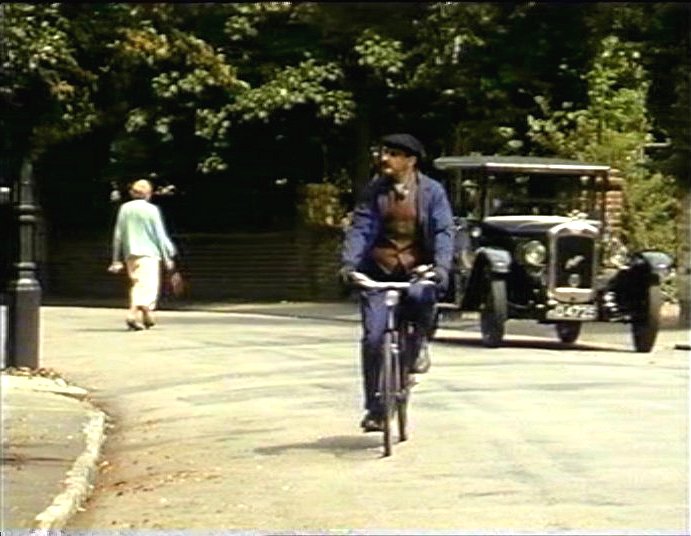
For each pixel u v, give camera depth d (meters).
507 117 24.92
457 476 12.67
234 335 25.62
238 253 38.12
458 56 13.26
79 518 11.70
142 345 23.89
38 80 13.77
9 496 12.00
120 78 14.57
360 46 12.93
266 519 11.37
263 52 16.22
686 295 28.17
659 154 30.45
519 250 24.45
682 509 11.29
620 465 13.02
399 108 24.53
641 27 12.60
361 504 11.72
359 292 14.30
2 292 20.33
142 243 26.92
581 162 26.55
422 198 14.02
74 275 39.66
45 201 37.97
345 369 20.50
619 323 25.33
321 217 36.38
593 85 22.86
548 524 10.86
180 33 13.04
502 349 23.78
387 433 13.73
